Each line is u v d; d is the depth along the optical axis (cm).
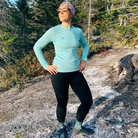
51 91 412
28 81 558
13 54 983
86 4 1202
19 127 242
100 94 329
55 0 1052
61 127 178
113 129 196
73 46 139
